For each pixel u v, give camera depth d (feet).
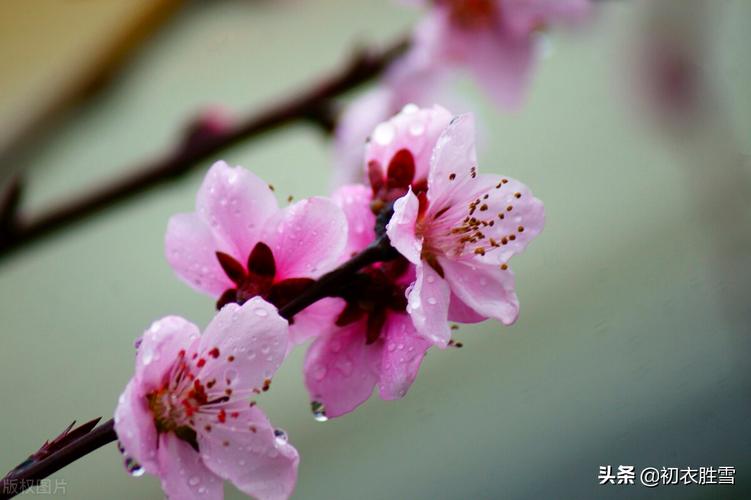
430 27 2.04
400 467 2.43
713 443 2.02
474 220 1.59
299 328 1.60
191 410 1.53
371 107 1.99
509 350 2.48
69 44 2.39
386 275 1.58
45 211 1.91
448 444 2.39
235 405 1.54
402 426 2.50
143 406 1.53
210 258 1.59
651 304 2.21
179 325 1.53
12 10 2.40
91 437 1.49
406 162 1.61
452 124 1.56
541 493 2.17
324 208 1.58
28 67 2.38
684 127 1.96
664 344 2.15
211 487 1.54
